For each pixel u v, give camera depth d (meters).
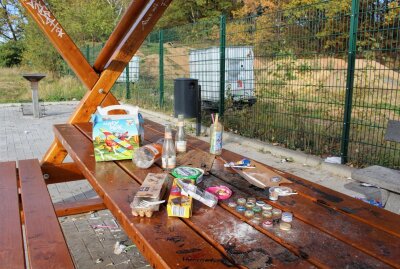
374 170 3.30
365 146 5.55
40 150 6.64
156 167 2.37
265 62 6.62
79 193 4.52
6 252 1.81
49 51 21.36
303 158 5.69
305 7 5.75
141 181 2.09
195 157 2.58
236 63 8.41
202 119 8.75
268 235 1.47
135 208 1.62
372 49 4.91
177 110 7.43
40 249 1.79
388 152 5.37
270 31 6.40
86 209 3.83
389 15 4.77
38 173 3.15
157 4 4.15
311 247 1.37
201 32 9.24
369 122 5.44
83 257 3.09
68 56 3.95
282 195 1.91
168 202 1.64
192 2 34.38
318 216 1.66
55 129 3.67
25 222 2.13
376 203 3.15
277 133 6.68
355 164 5.25
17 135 8.03
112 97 4.17
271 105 6.68
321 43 5.61
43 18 3.81
